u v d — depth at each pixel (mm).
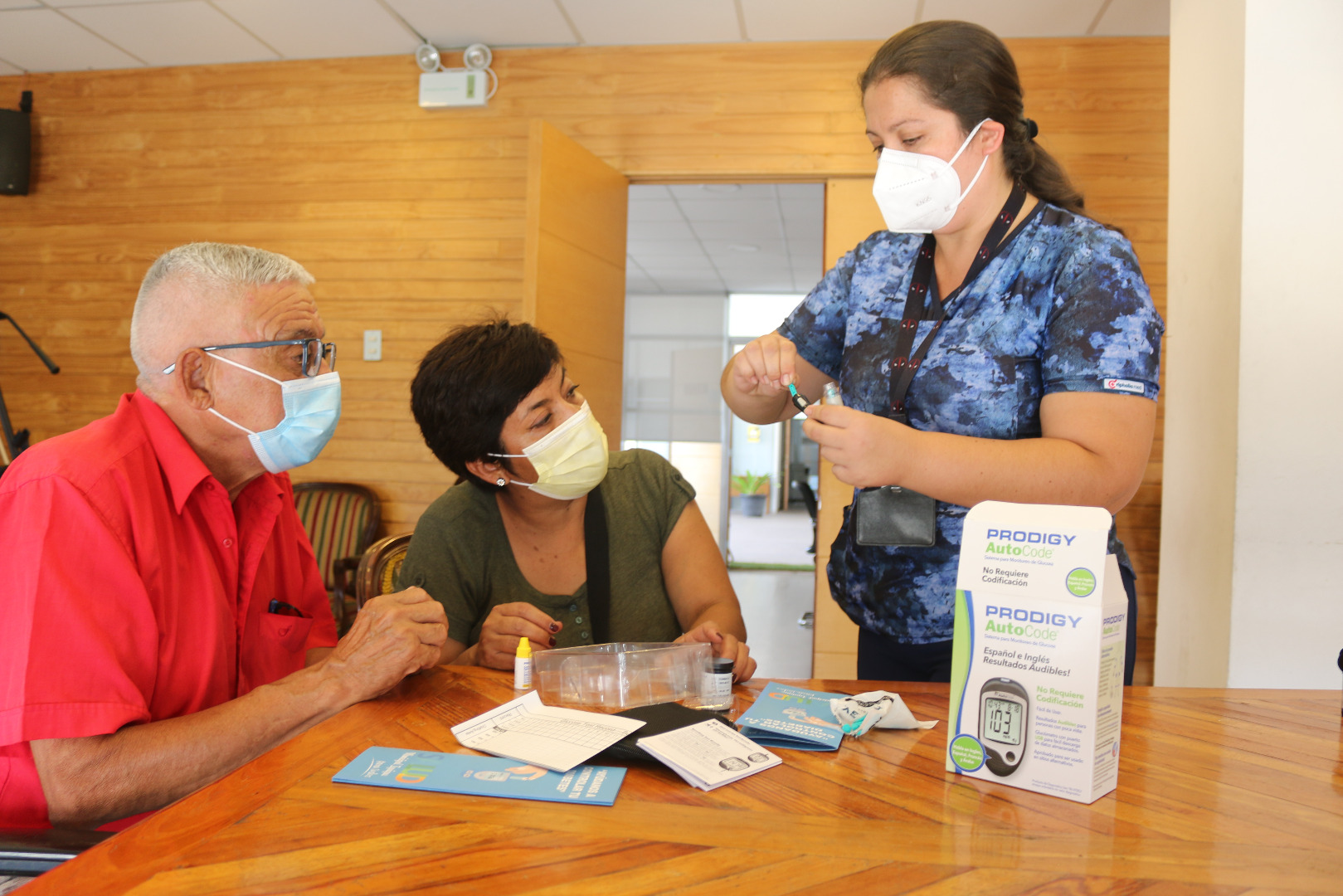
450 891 571
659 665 1066
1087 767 754
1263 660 2299
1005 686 799
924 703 1062
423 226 4199
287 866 605
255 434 1235
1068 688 768
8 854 838
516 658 1137
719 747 849
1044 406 1220
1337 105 2279
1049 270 1255
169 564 1136
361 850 631
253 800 728
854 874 609
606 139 4070
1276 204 2301
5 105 4492
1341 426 2268
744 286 8664
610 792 748
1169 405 2746
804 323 1557
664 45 4047
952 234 1336
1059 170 1336
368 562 1735
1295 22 2297
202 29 3965
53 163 4469
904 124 1239
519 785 761
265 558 1400
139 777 957
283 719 1020
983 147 1240
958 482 1082
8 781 987
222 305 1194
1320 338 2283
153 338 1197
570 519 1552
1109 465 1111
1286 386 2297
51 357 4461
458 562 1510
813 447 14695
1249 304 2309
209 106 4348
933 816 721
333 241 4258
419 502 4184
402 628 1064
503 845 644
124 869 599
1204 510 2486
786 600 6910
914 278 1396
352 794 743
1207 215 2512
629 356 9109
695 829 683
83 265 4445
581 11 3758
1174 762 868
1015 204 1284
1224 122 2424
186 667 1159
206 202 4348
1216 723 1012
